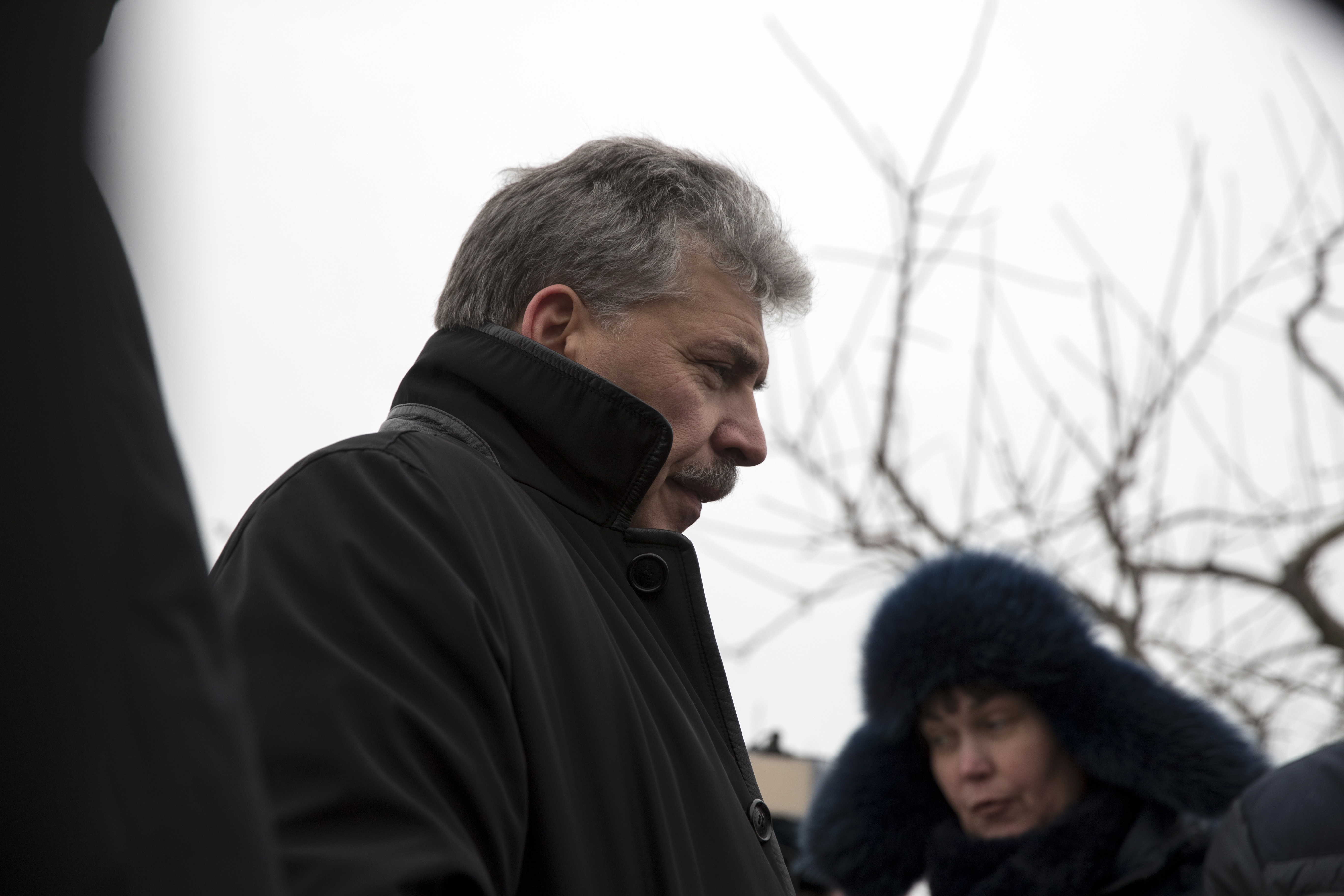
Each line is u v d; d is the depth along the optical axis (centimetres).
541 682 115
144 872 61
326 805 92
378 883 87
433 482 118
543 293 152
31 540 61
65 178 61
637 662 130
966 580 254
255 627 103
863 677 270
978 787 251
